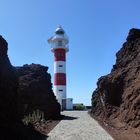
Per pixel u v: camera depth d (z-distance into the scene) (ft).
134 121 102.58
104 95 153.28
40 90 155.63
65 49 248.32
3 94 74.13
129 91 121.49
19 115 89.92
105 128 111.75
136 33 162.81
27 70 169.07
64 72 247.29
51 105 155.43
